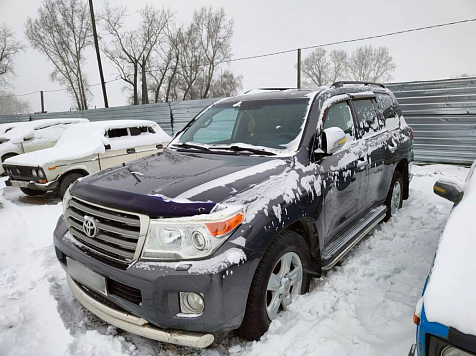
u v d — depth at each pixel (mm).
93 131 7145
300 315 2430
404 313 2455
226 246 1934
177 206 1986
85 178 2762
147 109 14031
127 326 2100
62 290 3145
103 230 2217
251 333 2215
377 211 3949
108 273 2086
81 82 33375
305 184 2520
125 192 2201
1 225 5191
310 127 2855
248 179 2324
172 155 3145
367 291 2766
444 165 7945
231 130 3328
